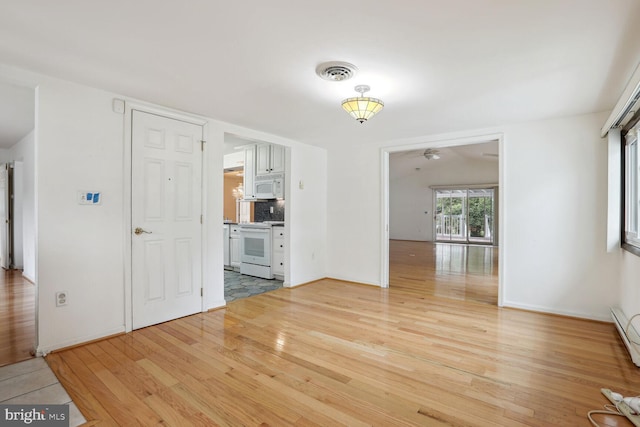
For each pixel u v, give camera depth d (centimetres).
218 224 363
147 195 301
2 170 562
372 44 194
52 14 165
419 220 1183
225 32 182
